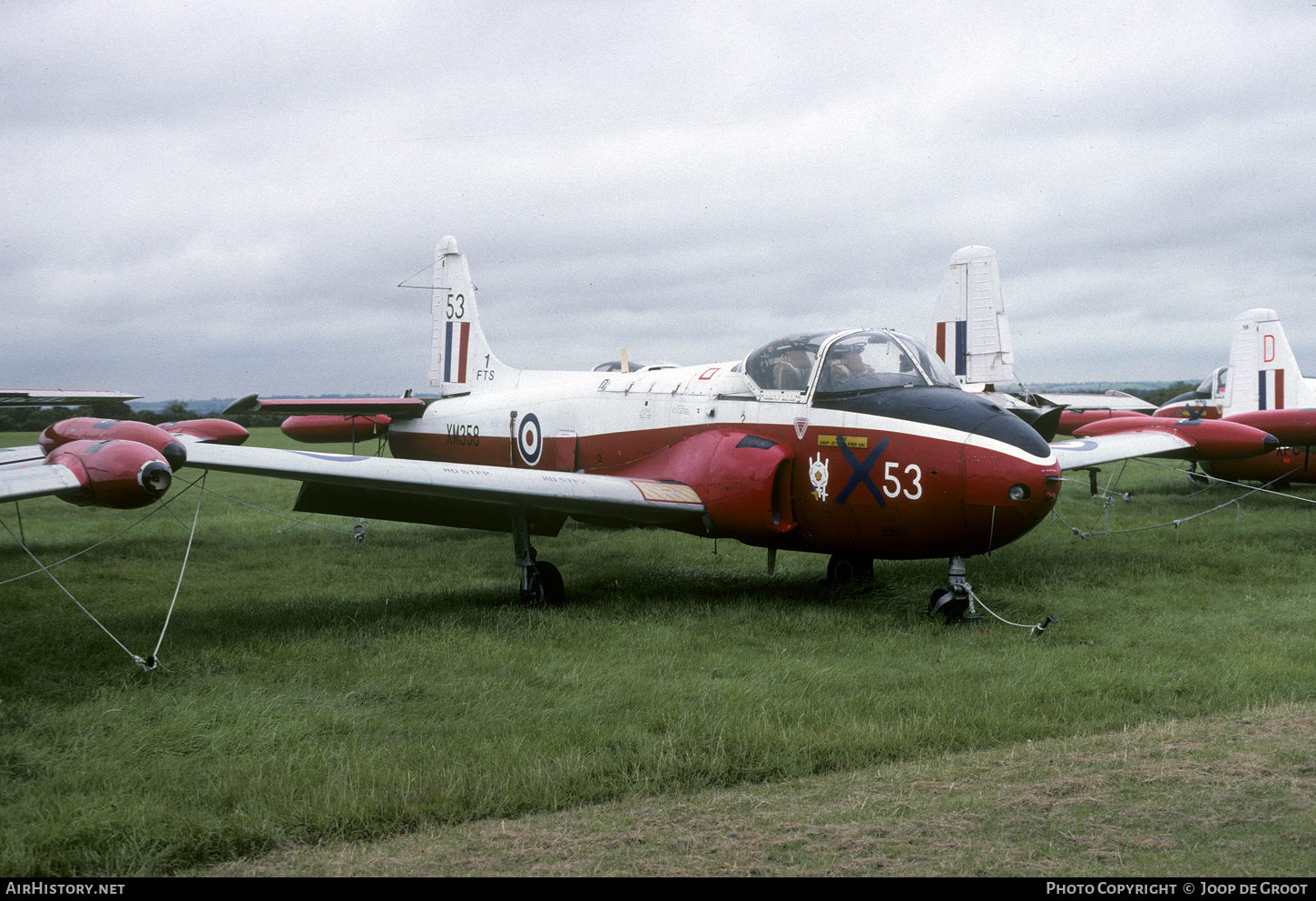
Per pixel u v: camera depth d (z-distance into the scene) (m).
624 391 10.51
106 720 5.10
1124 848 3.39
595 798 4.08
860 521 8.02
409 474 7.71
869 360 8.41
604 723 5.07
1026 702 5.30
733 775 4.31
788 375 8.74
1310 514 14.83
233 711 5.24
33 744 4.74
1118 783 4.03
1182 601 8.36
